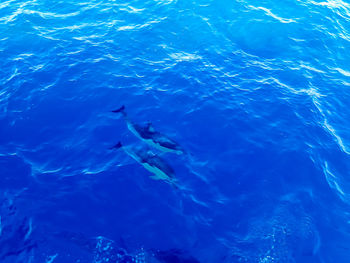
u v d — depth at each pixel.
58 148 19.12
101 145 19.38
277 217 16.64
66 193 17.02
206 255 15.11
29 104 21.36
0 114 20.64
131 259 14.80
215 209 16.77
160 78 23.62
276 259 15.14
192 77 23.80
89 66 24.14
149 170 17.98
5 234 15.26
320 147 20.12
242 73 24.50
